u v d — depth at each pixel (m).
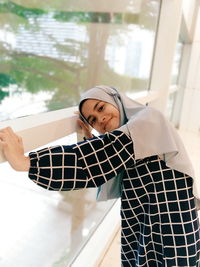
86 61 1.56
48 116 0.83
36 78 1.11
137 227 0.92
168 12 2.00
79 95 1.38
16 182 1.19
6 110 0.84
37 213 1.36
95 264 1.42
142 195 0.86
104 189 0.95
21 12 1.04
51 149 0.66
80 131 0.96
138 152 0.75
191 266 0.92
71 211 1.58
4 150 0.58
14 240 1.27
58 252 1.42
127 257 1.00
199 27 4.27
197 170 2.80
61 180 0.65
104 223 1.73
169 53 2.09
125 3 1.77
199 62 4.44
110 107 0.86
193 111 4.68
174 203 0.86
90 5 1.50
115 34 1.80
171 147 0.79
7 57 1.00
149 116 0.81
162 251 0.90
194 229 0.91
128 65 2.06
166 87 2.20
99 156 0.70
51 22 1.21
